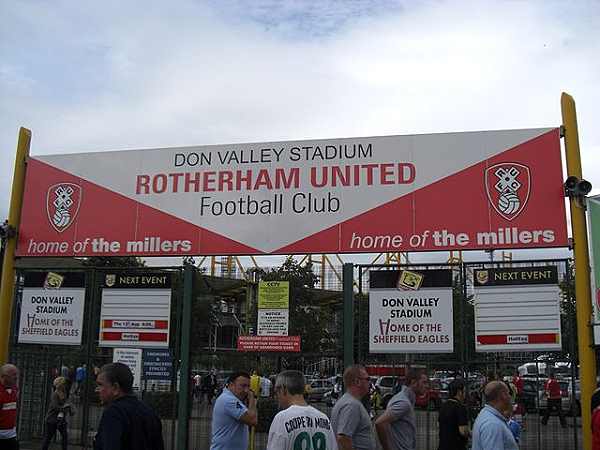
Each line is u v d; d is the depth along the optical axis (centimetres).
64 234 1256
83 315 1219
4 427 780
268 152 1193
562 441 1332
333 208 1149
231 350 1123
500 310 1041
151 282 1189
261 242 1166
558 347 1010
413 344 1065
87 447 1165
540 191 1075
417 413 1464
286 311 1103
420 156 1134
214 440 685
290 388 500
